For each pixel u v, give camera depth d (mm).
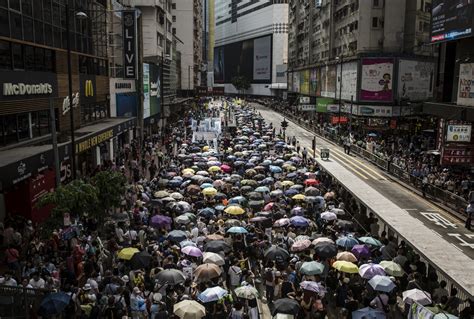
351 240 18375
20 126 25969
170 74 90062
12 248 17109
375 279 14641
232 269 16578
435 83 52062
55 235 18031
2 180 18500
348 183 30016
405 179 38656
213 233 20609
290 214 23953
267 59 177625
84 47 37281
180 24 131750
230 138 55406
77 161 34750
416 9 71312
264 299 17328
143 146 46688
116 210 23703
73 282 14531
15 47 25328
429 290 15734
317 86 99875
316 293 14586
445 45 49094
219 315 14039
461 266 16875
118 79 46625
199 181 28875
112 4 48812
